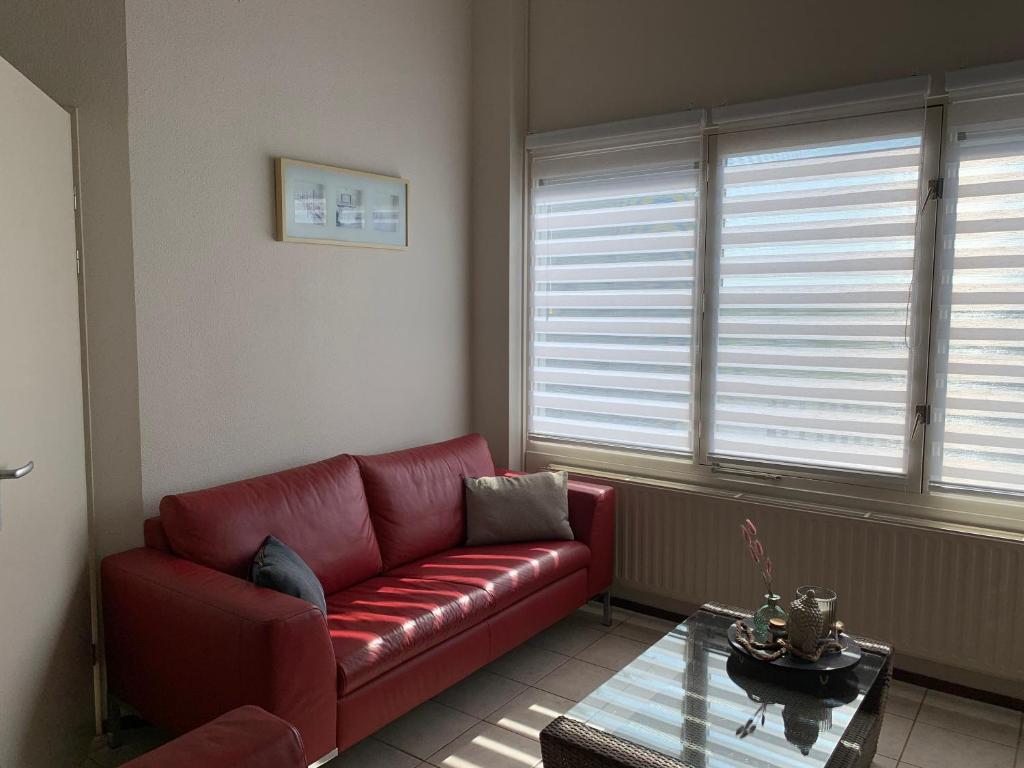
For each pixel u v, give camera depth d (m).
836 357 3.08
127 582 2.32
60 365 2.21
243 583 2.22
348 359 3.30
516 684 2.93
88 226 2.43
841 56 2.98
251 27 2.82
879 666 2.24
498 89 3.75
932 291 2.87
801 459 3.20
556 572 3.09
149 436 2.60
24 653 1.92
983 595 2.73
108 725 2.51
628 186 3.55
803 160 3.10
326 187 3.11
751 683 2.18
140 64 2.50
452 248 3.79
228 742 1.32
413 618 2.45
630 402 3.63
